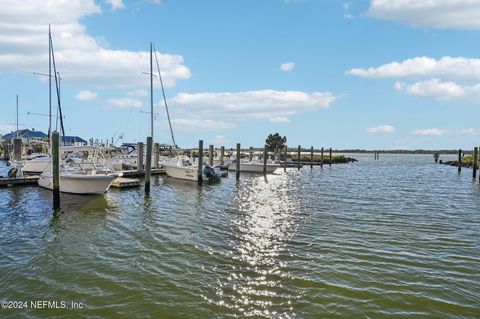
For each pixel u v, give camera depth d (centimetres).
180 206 2048
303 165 7050
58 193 1844
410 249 1234
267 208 2034
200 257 1138
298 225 1592
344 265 1068
